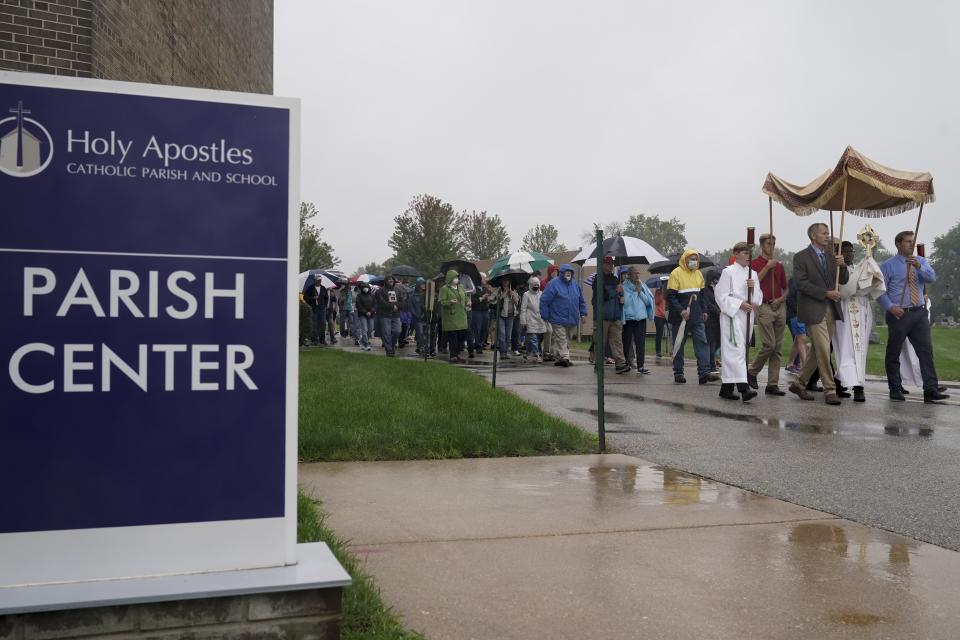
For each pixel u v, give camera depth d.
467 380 11.40
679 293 12.99
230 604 2.54
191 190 2.71
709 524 4.49
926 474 5.99
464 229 59.06
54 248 2.60
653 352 23.25
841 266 10.77
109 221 2.64
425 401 8.68
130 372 2.65
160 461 2.67
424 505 4.80
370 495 5.04
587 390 11.60
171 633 2.50
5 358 2.56
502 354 18.59
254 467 2.76
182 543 2.69
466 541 4.09
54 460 2.59
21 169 2.58
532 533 4.25
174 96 2.71
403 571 3.63
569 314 16.05
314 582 2.59
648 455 6.67
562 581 3.53
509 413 7.88
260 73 15.88
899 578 3.65
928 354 10.82
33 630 2.39
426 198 55.72
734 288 10.70
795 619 3.16
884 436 7.77
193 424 2.71
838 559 3.91
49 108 2.60
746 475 5.89
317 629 2.62
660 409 9.59
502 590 3.41
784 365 17.67
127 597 2.44
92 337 2.62
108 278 2.64
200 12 11.90
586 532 4.29
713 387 12.41
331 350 20.00
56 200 2.60
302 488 5.18
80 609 2.42
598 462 6.26
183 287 2.70
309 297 23.67
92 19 8.09
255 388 2.76
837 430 8.12
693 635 3.00
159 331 2.68
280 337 2.79
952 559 3.95
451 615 3.14
